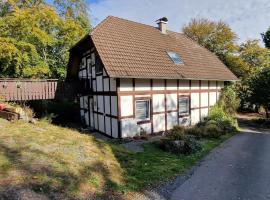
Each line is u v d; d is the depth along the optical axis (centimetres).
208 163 918
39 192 533
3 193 500
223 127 1587
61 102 2131
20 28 1953
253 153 1071
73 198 545
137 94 1393
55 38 2333
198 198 629
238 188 694
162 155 986
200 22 3475
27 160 656
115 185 649
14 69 1994
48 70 2106
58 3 2503
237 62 2939
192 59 1858
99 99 1551
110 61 1291
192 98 1747
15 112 1072
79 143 882
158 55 1594
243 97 2606
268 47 3102
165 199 617
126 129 1342
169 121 1580
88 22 2673
